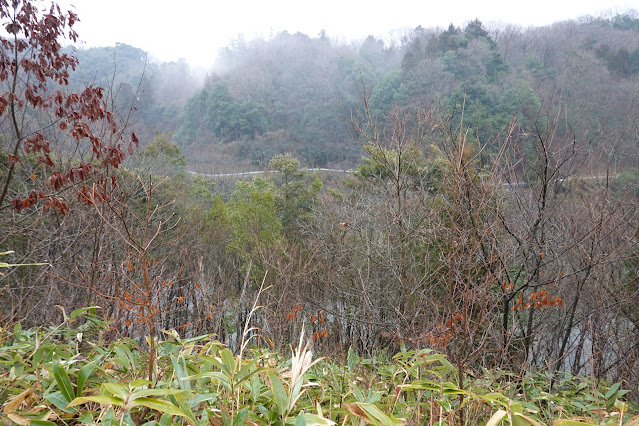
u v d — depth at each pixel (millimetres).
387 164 6945
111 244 5062
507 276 5664
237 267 13023
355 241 9633
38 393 2117
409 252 7789
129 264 3730
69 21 5254
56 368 1776
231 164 50469
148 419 2082
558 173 6117
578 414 3744
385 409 2449
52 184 4602
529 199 6215
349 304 8430
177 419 2057
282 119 65750
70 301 5566
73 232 6777
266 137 58750
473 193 4555
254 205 14664
